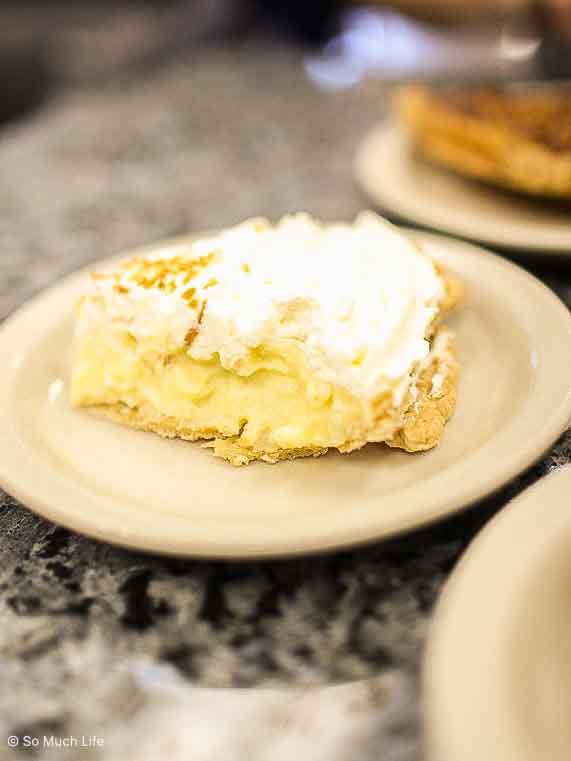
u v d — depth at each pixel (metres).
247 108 0.55
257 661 0.17
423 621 0.17
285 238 0.26
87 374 0.25
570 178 0.35
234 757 0.15
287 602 0.18
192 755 0.15
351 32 0.70
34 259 0.37
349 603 0.18
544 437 0.19
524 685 0.14
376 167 0.40
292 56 0.65
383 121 0.50
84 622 0.18
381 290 0.23
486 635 0.15
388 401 0.21
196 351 0.23
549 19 0.59
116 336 0.24
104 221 0.40
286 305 0.22
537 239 0.31
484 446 0.20
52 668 0.17
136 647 0.17
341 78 0.59
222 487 0.21
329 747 0.15
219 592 0.18
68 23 0.85
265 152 0.47
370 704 0.15
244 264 0.24
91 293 0.25
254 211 0.40
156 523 0.18
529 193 0.36
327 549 0.17
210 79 0.61
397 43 0.67
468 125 0.39
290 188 0.42
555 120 0.41
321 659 0.16
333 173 0.43
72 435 0.24
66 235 0.39
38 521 0.21
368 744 0.15
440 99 0.44
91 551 0.20
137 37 0.78
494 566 0.16
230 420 0.23
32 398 0.24
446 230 0.33
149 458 0.23
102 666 0.17
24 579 0.19
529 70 0.57
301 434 0.22
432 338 0.25
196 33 0.76
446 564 0.19
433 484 0.18
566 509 0.17
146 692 0.16
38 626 0.18
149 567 0.19
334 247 0.26
